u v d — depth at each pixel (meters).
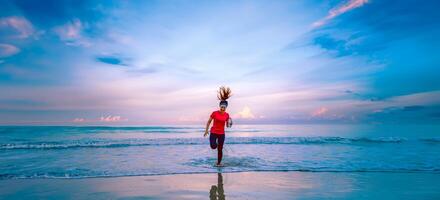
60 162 9.24
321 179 6.72
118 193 5.37
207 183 6.24
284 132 34.88
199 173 7.38
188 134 28.36
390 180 6.63
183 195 5.26
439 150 13.25
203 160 9.76
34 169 7.89
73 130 35.00
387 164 8.92
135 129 40.81
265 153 11.88
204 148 13.86
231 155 11.17
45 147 13.80
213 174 7.27
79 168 8.07
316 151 12.72
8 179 6.56
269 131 37.62
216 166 8.47
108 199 4.96
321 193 5.43
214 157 10.56
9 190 5.55
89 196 5.15
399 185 6.12
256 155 11.18
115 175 7.06
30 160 9.69
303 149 13.58
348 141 18.06
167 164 8.85
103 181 6.40
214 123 8.90
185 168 8.11
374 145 16.03
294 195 5.26
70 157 10.49
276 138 18.81
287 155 11.20
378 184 6.20
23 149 13.18
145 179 6.64
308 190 5.66
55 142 16.44
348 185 6.09
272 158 10.29
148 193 5.38
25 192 5.41
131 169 7.91
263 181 6.48
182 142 16.41
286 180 6.59
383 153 12.08
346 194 5.35
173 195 5.26
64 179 6.61
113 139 20.09
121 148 13.83
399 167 8.34
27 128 34.84
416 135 26.14
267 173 7.43
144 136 24.94
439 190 5.73
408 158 10.38
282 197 5.12
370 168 8.17
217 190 5.64
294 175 7.20
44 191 5.48
